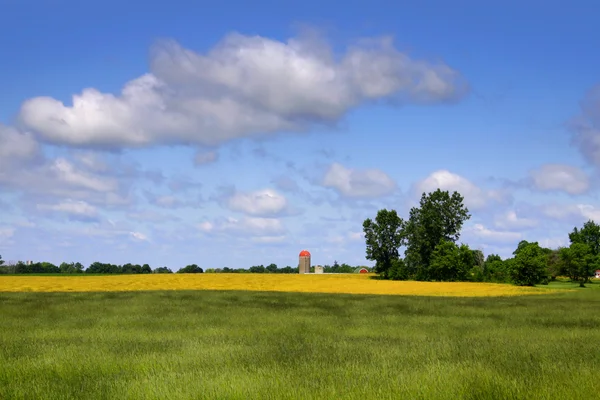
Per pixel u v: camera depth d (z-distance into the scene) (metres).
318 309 31.72
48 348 14.73
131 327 21.20
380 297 46.94
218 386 9.65
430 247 99.75
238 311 29.53
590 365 11.71
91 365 12.27
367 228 101.62
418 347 15.12
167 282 79.06
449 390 9.34
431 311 30.83
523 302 39.91
